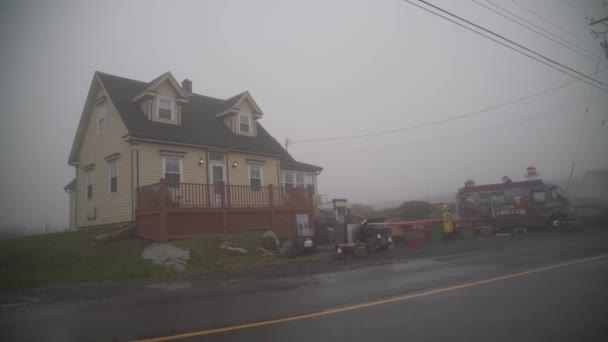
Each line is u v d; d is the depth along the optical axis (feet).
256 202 58.90
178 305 22.93
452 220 71.31
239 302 23.07
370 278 30.19
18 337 17.29
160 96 62.49
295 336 15.79
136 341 15.93
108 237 49.49
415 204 116.57
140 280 35.68
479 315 18.07
